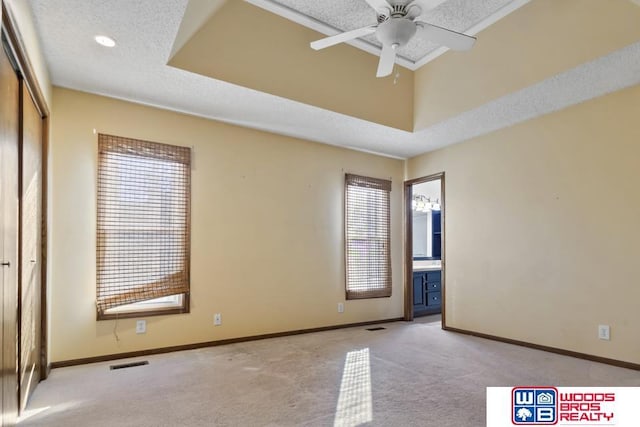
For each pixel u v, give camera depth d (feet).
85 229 10.29
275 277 13.60
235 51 10.10
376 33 7.64
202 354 11.12
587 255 10.82
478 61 11.48
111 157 10.73
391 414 7.11
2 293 5.78
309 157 14.82
